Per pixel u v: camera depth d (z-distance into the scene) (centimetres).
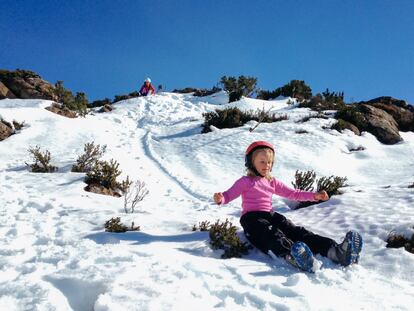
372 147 1354
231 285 284
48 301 240
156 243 411
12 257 328
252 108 2089
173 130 1631
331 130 1438
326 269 333
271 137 1359
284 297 274
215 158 1176
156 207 664
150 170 1036
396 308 268
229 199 415
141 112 2328
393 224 471
